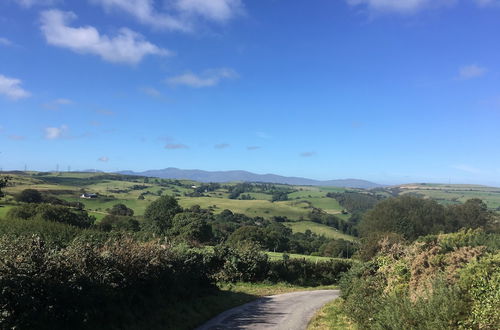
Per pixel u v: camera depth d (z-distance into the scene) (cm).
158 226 6562
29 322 695
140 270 1163
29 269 731
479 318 576
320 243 8019
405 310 676
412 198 6775
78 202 9231
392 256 1248
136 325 988
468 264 693
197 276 1712
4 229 1903
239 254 2642
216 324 1227
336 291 2552
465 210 6209
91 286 880
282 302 1830
